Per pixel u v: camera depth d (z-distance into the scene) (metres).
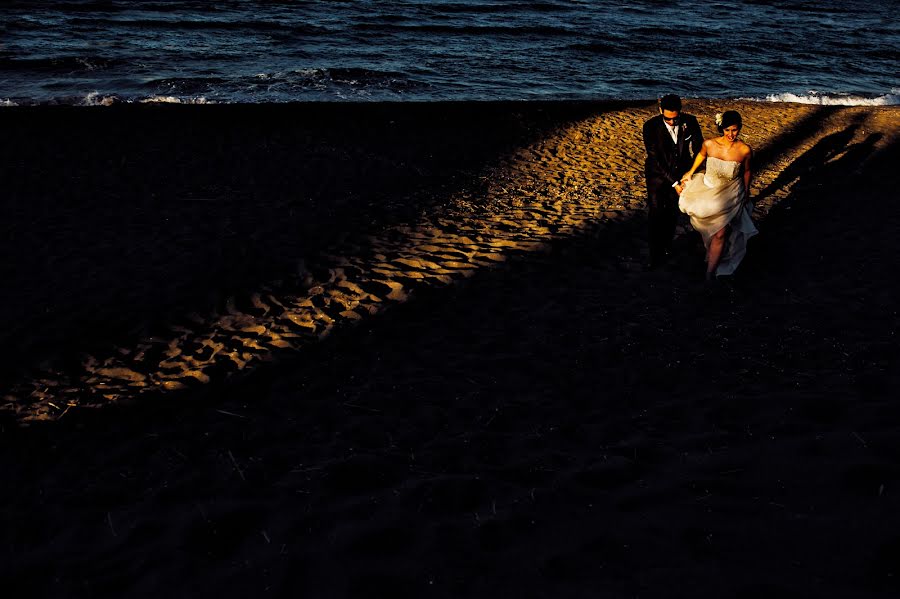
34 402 4.68
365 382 4.73
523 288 6.12
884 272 6.10
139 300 6.06
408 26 24.41
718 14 31.83
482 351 5.09
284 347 5.26
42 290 6.20
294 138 11.06
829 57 21.72
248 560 3.16
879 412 3.87
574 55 20.95
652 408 4.23
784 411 4.00
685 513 3.22
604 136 11.30
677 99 6.04
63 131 11.02
